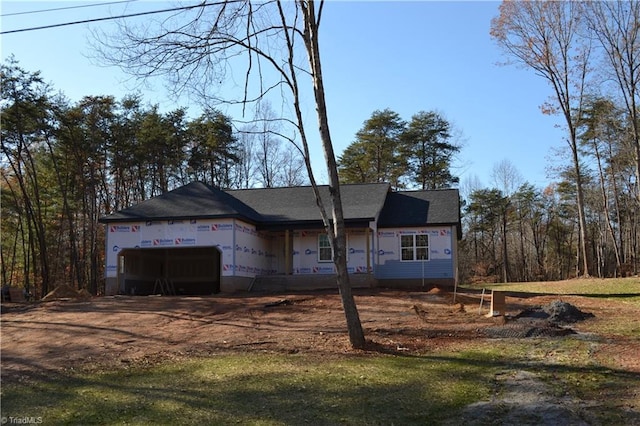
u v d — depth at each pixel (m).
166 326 16.39
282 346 13.28
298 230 26.73
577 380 9.55
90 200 44.28
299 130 13.58
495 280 58.31
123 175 45.88
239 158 48.25
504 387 9.38
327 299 20.50
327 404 8.68
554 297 21.75
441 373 10.34
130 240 25.41
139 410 8.64
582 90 37.72
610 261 57.41
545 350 12.02
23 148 36.38
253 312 18.23
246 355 12.45
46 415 8.52
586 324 15.06
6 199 39.31
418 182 52.25
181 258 29.83
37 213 37.81
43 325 16.81
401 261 26.75
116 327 16.31
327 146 13.09
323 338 14.01
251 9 12.90
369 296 21.08
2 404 9.18
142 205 26.34
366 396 9.03
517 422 7.67
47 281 35.78
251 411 8.44
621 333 13.60
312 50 13.11
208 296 22.55
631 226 51.47
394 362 11.30
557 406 8.22
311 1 12.91
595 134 46.09
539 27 36.88
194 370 11.16
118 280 25.30
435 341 13.36
